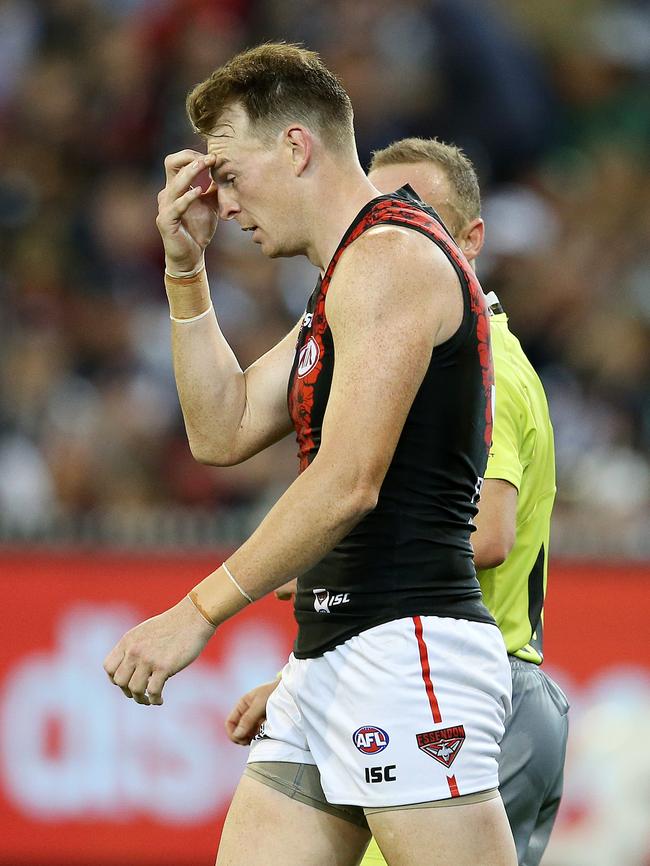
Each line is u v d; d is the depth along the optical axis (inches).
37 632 748.0
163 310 1177.4
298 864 388.2
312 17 1328.7
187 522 768.3
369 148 1239.5
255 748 406.6
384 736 358.3
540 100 1332.4
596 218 1250.0
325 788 374.6
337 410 349.4
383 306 351.6
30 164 1288.1
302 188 382.6
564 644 742.5
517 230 1197.7
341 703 367.9
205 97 390.6
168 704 746.2
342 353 353.7
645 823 726.5
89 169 1293.1
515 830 446.3
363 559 365.1
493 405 382.3
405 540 363.3
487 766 363.9
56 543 756.6
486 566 431.5
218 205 423.5
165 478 1019.9
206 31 1323.8
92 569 756.6
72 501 1003.9
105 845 740.0
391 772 358.3
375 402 346.3
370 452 345.7
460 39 1298.0
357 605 365.4
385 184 487.8
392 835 360.2
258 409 431.5
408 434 362.6
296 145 381.1
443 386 362.9
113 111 1311.5
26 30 1368.1
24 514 768.9
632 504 962.1
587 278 1187.9
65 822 740.7
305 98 381.1
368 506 346.6
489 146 1291.8
